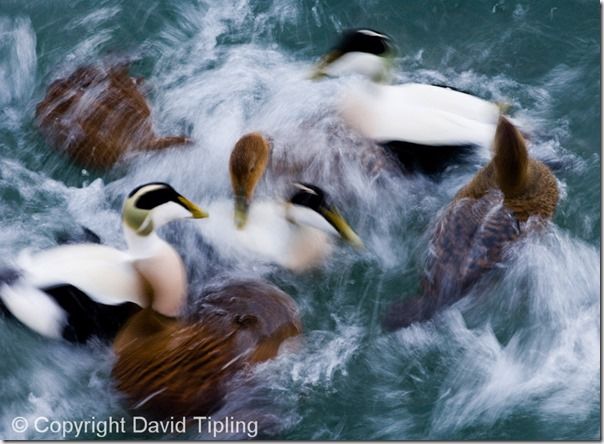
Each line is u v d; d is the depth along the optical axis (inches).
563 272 542.6
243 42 656.4
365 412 502.9
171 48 652.1
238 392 482.0
